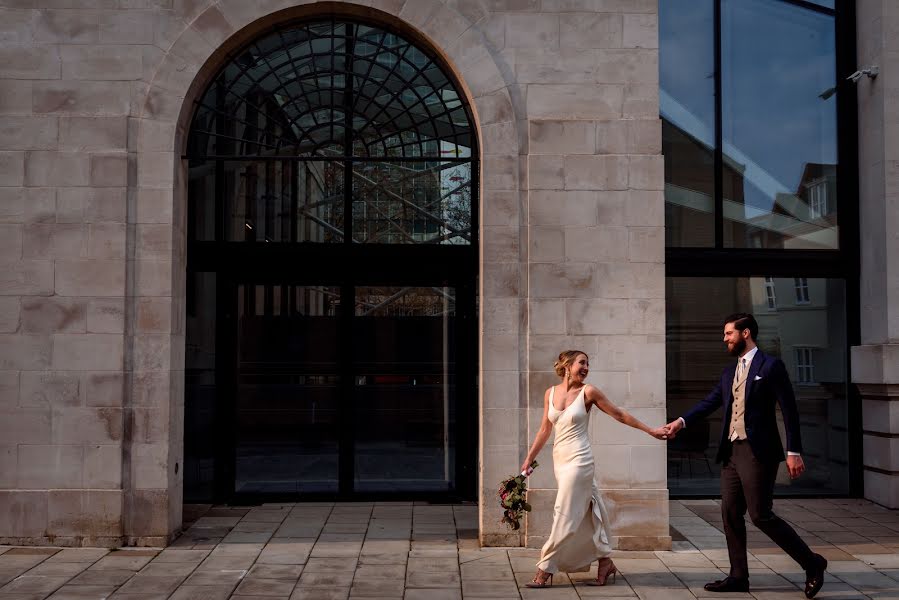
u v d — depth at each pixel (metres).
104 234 7.33
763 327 9.47
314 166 9.16
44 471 7.23
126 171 7.37
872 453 9.17
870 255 9.25
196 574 6.40
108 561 6.76
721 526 8.09
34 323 7.29
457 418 9.27
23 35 7.43
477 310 9.24
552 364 7.41
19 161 7.36
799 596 5.88
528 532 7.26
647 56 7.62
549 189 7.51
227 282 9.20
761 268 9.43
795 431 5.81
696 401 9.34
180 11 7.53
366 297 9.30
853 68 9.63
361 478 9.20
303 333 9.25
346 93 8.66
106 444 7.24
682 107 9.50
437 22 7.60
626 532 7.32
